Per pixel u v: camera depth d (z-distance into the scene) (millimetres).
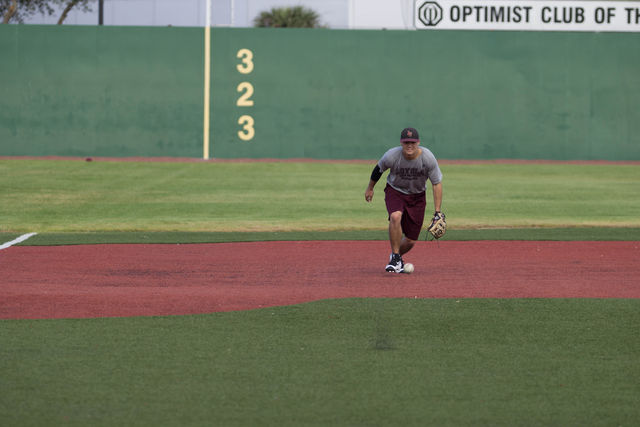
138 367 21953
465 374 21562
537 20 130375
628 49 131250
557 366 22344
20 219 58031
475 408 19000
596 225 56844
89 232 51812
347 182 90188
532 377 21359
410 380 21031
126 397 19531
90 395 19641
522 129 132125
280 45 129750
